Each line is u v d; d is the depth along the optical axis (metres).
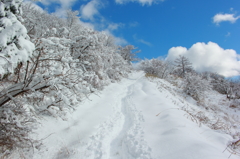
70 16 11.73
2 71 1.97
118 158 3.09
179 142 3.15
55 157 2.86
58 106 3.83
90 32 9.26
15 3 2.46
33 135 3.09
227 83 23.77
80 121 4.45
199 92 13.26
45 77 2.87
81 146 3.26
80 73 3.85
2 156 2.36
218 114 11.34
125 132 4.20
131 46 30.81
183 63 37.25
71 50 7.00
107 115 5.44
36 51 3.05
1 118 2.42
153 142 3.37
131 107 6.63
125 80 17.11
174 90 14.45
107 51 11.48
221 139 3.90
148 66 28.28
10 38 2.14
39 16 10.45
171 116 4.79
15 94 2.65
